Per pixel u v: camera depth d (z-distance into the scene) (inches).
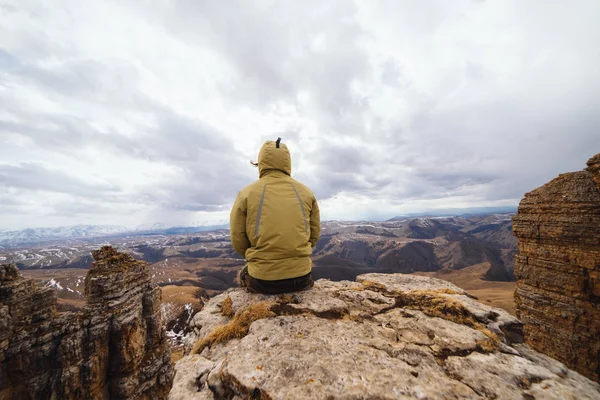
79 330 1272.1
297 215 217.0
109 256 1600.6
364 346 149.6
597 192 792.9
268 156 235.3
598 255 763.4
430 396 108.5
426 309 212.4
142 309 1652.3
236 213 223.3
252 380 122.5
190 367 158.9
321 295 228.7
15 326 1115.3
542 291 898.7
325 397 107.9
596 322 763.4
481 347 153.6
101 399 1316.4
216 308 255.3
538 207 928.3
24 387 1094.4
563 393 115.4
